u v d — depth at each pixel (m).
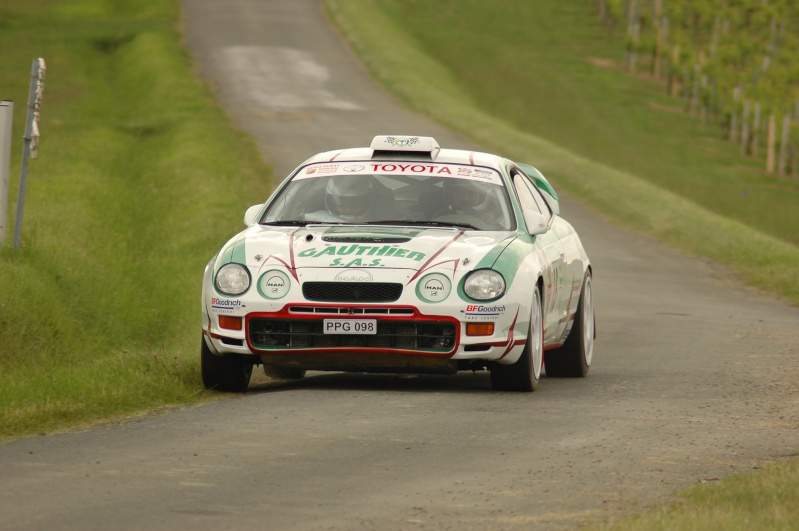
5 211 52.31
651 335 48.75
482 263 31.39
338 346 30.97
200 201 88.25
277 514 19.98
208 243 71.25
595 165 128.62
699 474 23.11
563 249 37.16
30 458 24.08
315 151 126.06
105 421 28.28
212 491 21.48
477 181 35.53
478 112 182.25
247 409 29.69
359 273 30.89
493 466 23.61
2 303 44.06
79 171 107.31
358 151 37.38
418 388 33.91
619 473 23.11
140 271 65.69
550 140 198.00
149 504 20.56
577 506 20.61
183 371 34.88
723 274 74.25
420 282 30.89
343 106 174.75
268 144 130.25
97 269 58.34
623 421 28.56
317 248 31.86
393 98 187.75
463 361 31.75
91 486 21.80
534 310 32.72
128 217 87.38
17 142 126.62
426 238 32.41
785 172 184.12
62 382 32.34
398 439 26.06
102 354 45.12
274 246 32.19
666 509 19.81
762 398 32.44
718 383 35.38
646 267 75.56
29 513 19.94
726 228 90.81
